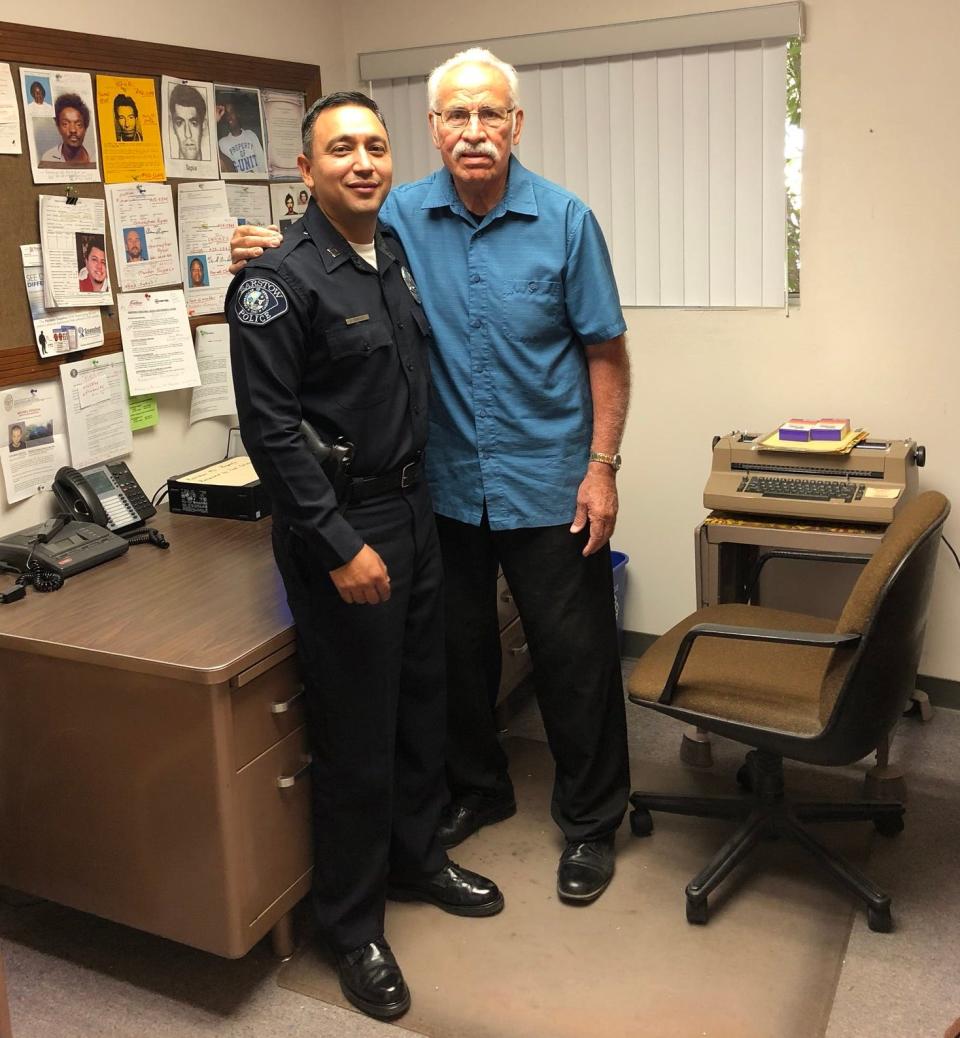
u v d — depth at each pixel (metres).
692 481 3.31
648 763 2.94
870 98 2.85
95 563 2.41
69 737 2.06
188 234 2.87
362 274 2.00
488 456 2.30
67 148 2.51
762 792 2.42
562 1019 2.05
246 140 3.03
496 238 2.22
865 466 2.73
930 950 2.20
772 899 2.37
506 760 2.74
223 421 3.08
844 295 3.00
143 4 2.69
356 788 2.09
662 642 2.48
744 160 3.03
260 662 1.98
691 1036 2.00
